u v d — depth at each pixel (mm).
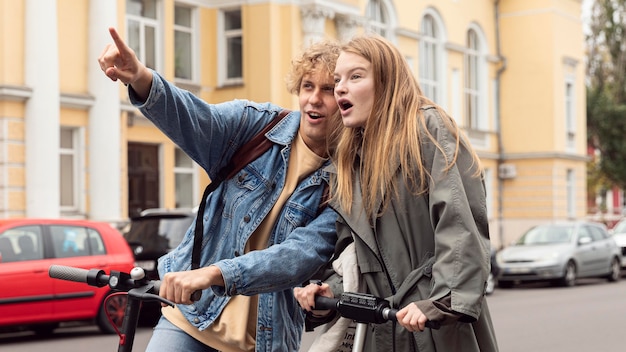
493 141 34406
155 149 21938
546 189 34031
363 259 3422
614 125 41094
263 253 3447
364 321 3107
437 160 3264
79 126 19172
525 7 34406
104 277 3262
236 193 3746
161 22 22141
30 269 11648
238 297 3711
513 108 34594
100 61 3219
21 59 17812
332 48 3783
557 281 22578
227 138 3723
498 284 22797
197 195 23000
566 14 34969
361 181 3475
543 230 23281
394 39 28891
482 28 33906
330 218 3672
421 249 3346
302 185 3734
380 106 3432
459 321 3131
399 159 3348
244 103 3789
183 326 3695
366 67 3451
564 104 34781
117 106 19484
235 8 23422
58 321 11898
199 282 3164
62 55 18797
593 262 23031
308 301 3305
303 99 3748
